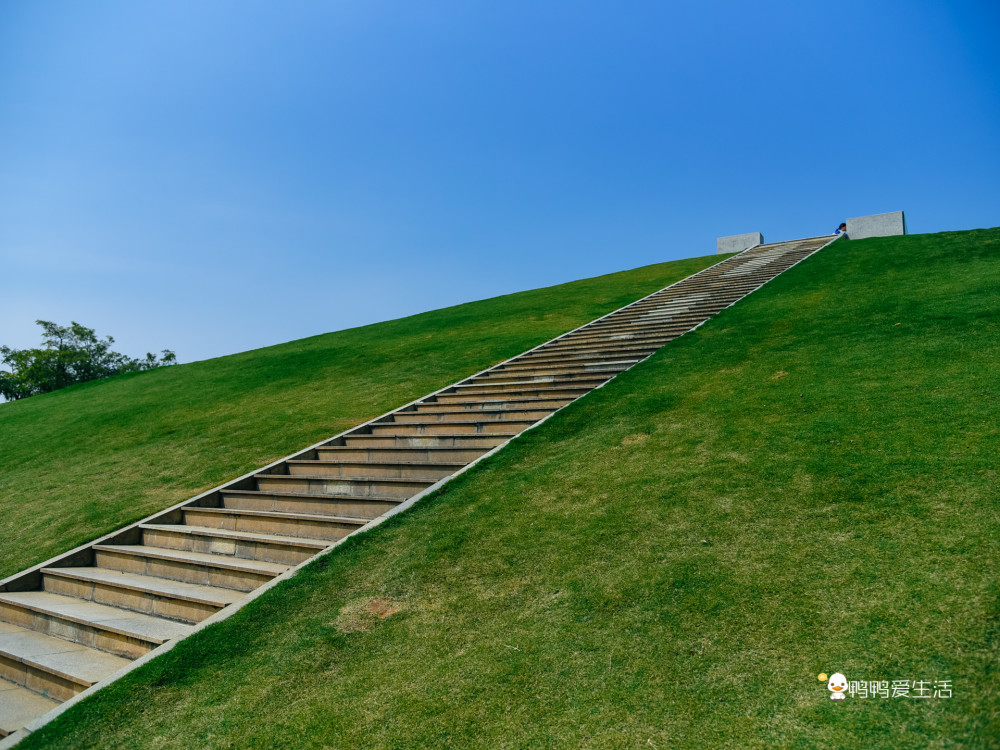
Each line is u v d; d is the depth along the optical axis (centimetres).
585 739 348
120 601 713
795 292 1578
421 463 870
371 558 606
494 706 386
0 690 581
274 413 1423
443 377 1502
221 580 704
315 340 2491
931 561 429
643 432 796
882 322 1104
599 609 460
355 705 409
